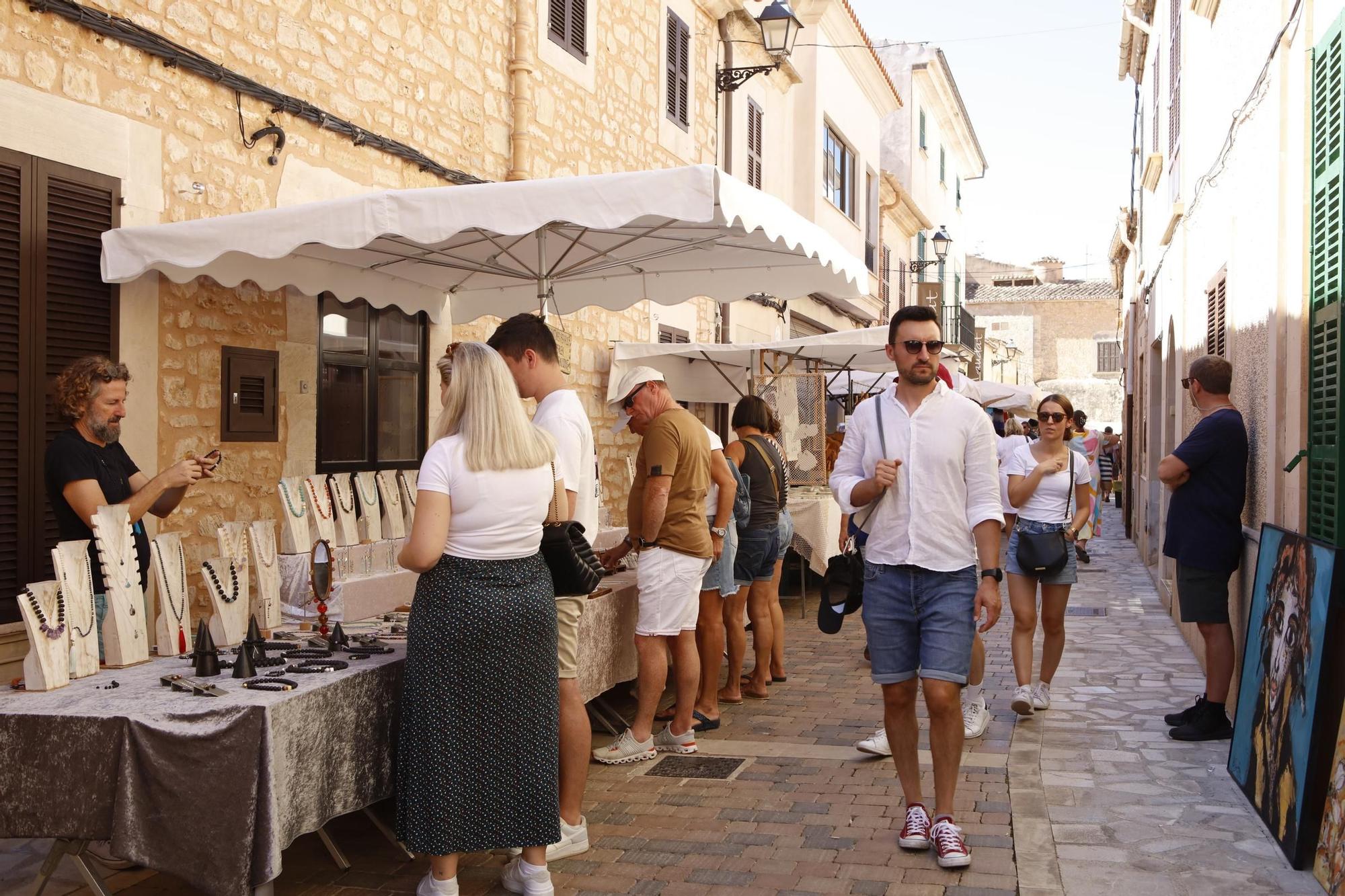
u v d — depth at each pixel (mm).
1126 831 3928
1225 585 5129
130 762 2961
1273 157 4703
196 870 2934
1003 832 3980
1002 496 5719
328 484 4824
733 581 5684
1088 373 49656
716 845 3889
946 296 30875
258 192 5613
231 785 2908
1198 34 8367
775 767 4844
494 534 3289
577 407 4000
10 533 4258
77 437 3871
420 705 3252
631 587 5395
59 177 4488
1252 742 4297
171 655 3730
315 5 6051
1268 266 4801
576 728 3820
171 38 5094
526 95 8109
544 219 4172
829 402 14258
